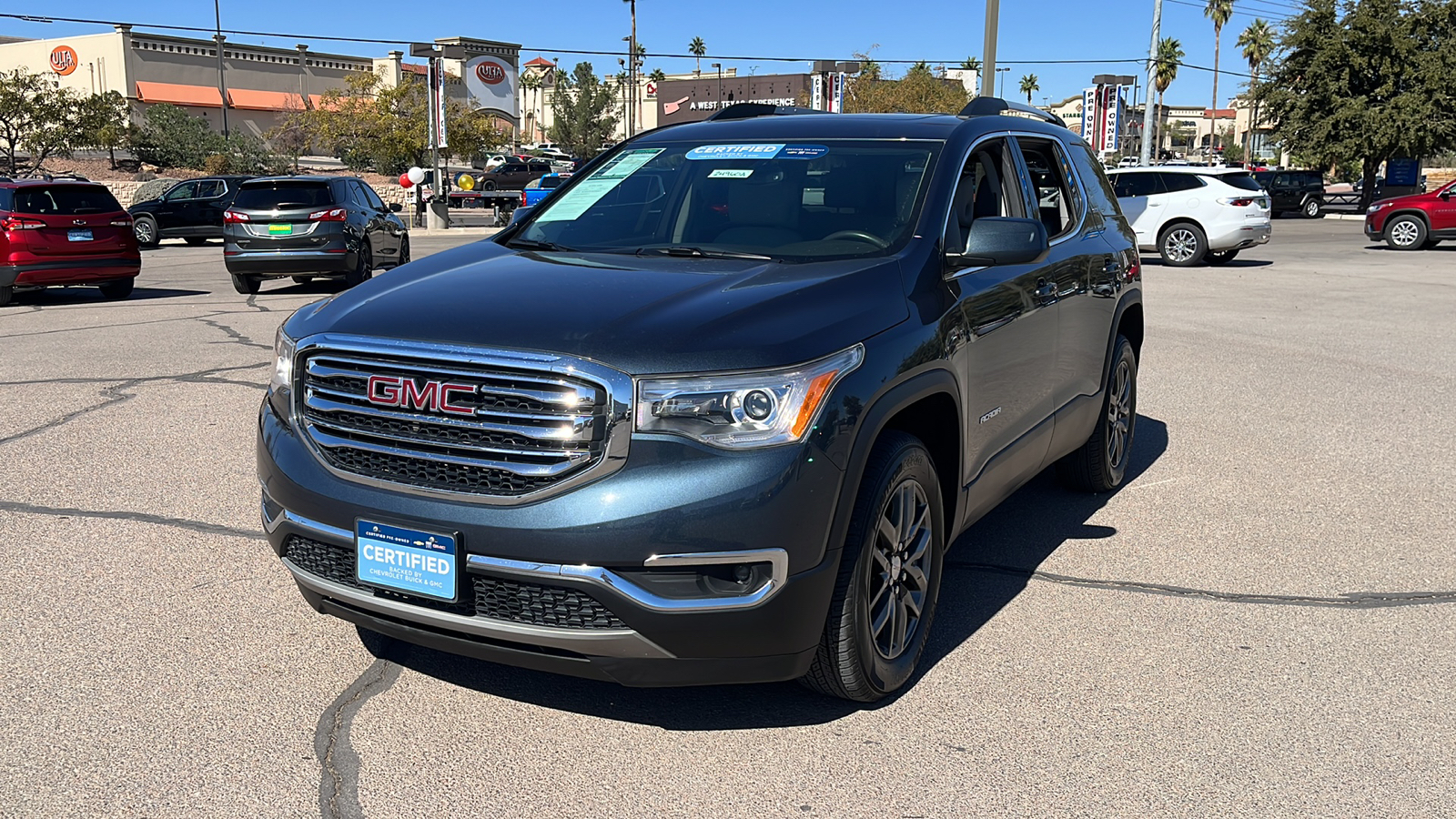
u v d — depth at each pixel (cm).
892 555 350
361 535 315
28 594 430
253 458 625
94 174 4422
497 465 299
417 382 307
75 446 646
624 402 292
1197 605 437
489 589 305
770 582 300
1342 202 4962
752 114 528
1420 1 3794
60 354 956
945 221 394
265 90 7088
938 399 363
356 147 4047
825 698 358
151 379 841
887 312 343
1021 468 452
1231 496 585
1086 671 379
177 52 6675
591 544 290
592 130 9425
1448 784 310
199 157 4922
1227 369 951
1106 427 559
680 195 434
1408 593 450
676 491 291
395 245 1761
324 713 344
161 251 2520
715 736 333
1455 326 1212
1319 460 657
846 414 310
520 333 305
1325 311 1338
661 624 296
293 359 335
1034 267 446
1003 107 507
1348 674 377
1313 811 297
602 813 294
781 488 296
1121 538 518
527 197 3164
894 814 294
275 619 412
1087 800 301
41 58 6656
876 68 5247
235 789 302
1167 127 10488
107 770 310
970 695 361
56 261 1336
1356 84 3975
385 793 301
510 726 338
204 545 486
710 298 328
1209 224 1991
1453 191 2370
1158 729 339
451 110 3988
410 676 369
